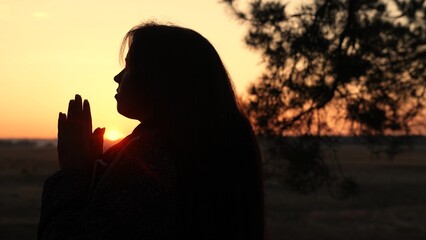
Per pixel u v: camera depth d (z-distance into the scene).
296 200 38.19
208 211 1.15
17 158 100.31
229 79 1.33
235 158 1.23
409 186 51.09
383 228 27.61
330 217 31.00
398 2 7.14
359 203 37.88
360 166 82.31
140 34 1.29
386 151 7.14
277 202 36.78
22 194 39.12
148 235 1.06
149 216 1.06
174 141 1.18
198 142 1.19
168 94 1.23
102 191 1.08
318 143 7.31
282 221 28.98
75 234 1.03
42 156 112.56
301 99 7.31
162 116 1.22
